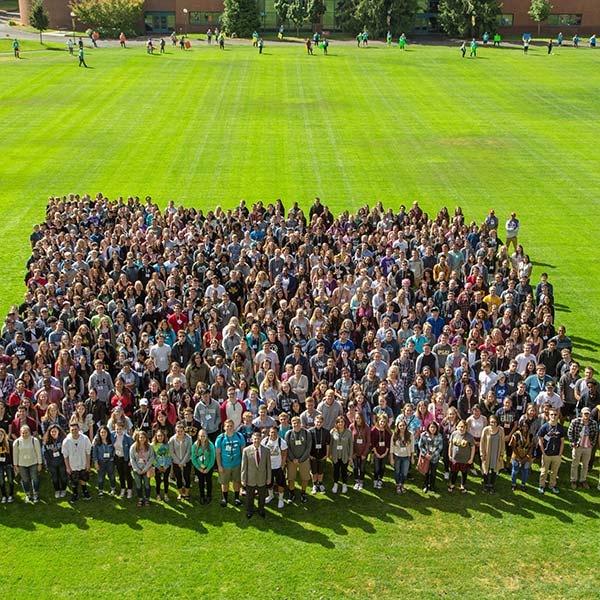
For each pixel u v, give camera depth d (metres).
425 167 43.00
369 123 51.91
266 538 15.19
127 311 21.53
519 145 47.09
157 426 16.23
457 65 70.94
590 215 35.62
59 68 67.12
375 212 29.30
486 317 21.16
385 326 19.75
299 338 19.97
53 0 98.44
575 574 14.16
